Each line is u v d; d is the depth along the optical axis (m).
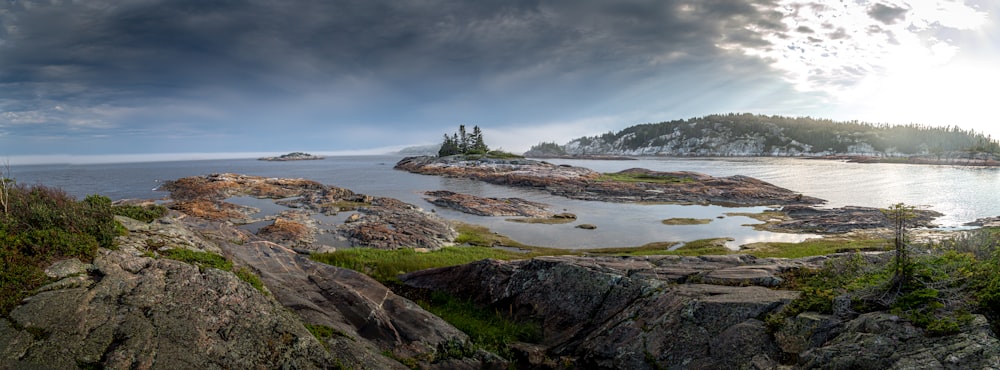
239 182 77.56
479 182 100.56
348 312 13.45
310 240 34.53
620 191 72.12
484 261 18.53
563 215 51.69
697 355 10.98
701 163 198.38
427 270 20.14
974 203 58.91
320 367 9.88
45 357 7.73
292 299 13.09
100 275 10.16
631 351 12.06
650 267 15.85
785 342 9.95
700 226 45.81
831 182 93.69
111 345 8.38
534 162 135.75
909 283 9.39
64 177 119.75
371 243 34.31
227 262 13.32
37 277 9.34
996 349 6.86
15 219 10.67
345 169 171.62
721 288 13.05
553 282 16.25
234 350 9.28
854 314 9.57
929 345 7.55
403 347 12.70
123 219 14.38
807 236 40.16
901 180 96.00
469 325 15.49
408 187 88.25
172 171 162.38
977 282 8.83
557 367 12.79
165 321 9.23
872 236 38.41
